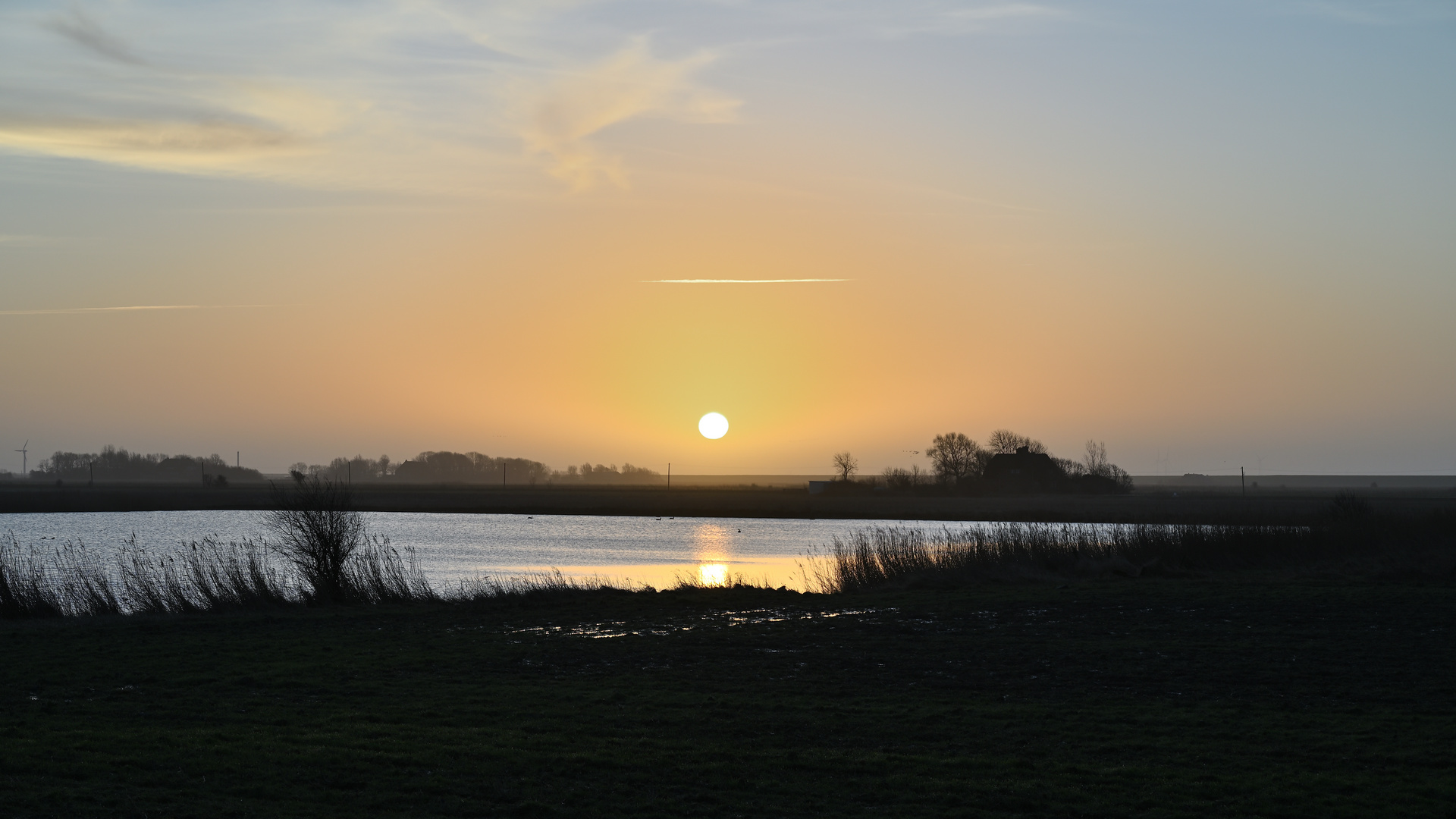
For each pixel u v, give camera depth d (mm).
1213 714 16031
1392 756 13516
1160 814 11273
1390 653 21578
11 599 28078
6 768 11219
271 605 30547
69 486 194750
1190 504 111438
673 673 19266
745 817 10945
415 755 12633
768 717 15422
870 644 22797
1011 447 165500
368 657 20438
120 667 18953
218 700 15961
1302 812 11352
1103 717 15773
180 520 89750
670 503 142375
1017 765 13023
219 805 10484
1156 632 24484
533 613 28453
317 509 32844
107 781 11031
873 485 171875
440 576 46875
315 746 12914
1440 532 46844
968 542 45438
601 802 11297
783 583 45312
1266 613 27734
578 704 16078
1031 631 24781
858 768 12773
